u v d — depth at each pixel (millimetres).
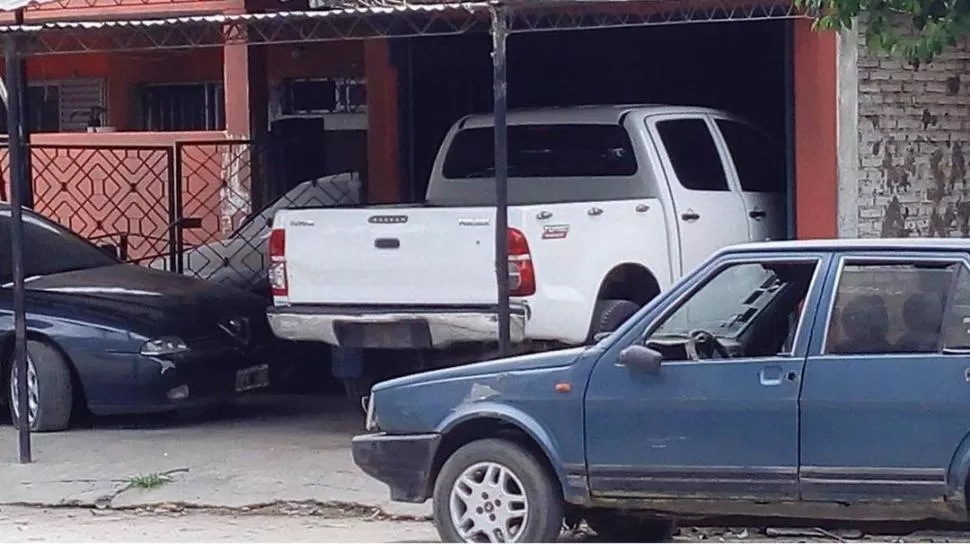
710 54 17234
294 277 13531
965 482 8727
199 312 14961
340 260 13305
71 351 14555
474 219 12742
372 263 13180
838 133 14711
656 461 9414
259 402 16609
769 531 10852
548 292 12680
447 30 14680
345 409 16031
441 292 12922
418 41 17453
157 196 20703
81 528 11656
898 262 9055
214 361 14820
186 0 20156
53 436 14547
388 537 11156
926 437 8797
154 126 24531
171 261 18078
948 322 8883
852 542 10516
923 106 15578
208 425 15125
